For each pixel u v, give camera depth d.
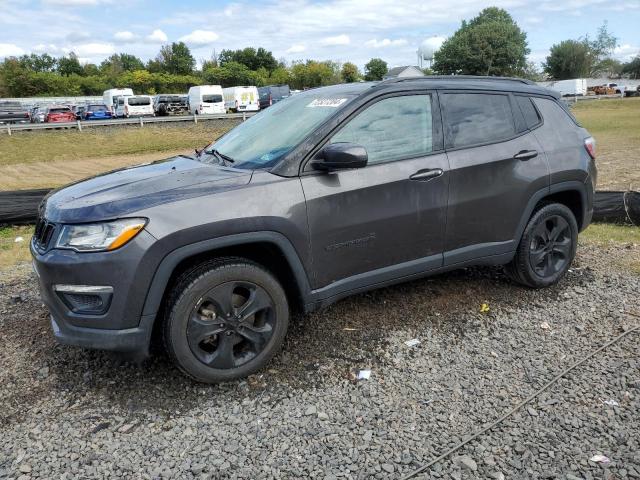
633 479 2.40
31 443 2.73
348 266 3.47
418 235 3.69
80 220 2.86
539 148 4.18
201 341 3.12
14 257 6.12
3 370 3.46
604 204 7.00
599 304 4.22
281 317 3.32
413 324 3.94
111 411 2.99
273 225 3.11
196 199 2.96
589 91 70.62
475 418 2.85
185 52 95.81
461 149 3.84
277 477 2.46
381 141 3.55
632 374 3.22
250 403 3.02
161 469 2.53
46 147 25.84
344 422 2.84
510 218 4.08
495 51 74.31
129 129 30.73
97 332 2.90
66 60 95.19
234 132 4.25
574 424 2.78
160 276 2.88
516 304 4.25
